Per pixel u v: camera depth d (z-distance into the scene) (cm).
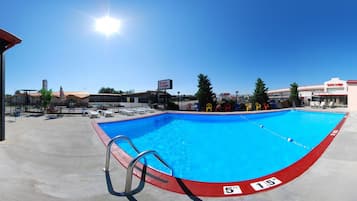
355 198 285
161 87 2517
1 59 605
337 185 327
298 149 754
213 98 2230
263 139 921
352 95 2009
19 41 622
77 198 276
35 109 1952
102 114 1526
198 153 705
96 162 434
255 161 624
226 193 304
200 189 317
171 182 339
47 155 471
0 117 597
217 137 960
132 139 904
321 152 512
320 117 1647
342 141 631
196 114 1681
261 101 2448
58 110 1791
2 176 330
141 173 375
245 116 1689
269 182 343
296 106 2812
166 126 1262
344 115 1547
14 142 573
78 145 575
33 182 320
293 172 386
